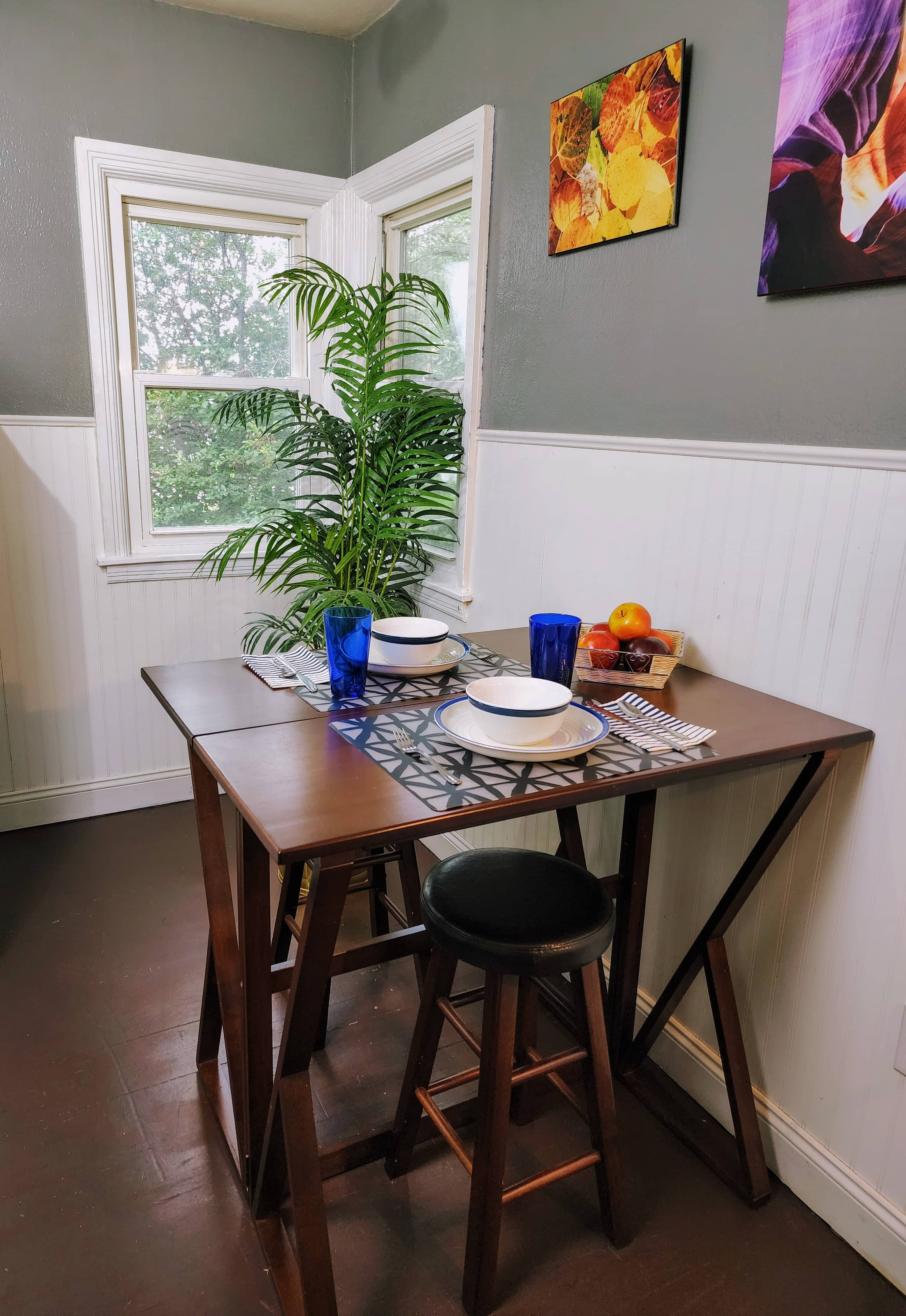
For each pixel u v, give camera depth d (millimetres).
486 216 2330
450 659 1762
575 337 2068
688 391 1759
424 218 2781
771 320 1556
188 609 3098
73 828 2980
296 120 2939
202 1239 1468
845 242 1383
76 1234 1468
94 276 2699
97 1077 1829
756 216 1563
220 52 2770
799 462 1521
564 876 1429
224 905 1635
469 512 2555
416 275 2594
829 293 1445
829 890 1538
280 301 3107
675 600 1838
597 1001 1373
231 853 2818
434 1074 1863
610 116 1832
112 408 2805
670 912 1911
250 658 1803
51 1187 1560
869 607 1430
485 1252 1304
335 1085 1830
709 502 1725
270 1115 1383
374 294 2447
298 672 1704
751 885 1517
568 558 2158
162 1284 1385
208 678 1676
